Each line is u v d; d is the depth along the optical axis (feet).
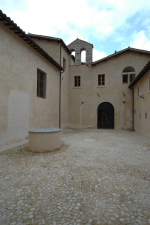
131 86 41.88
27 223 5.94
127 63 44.04
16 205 7.07
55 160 13.98
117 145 21.63
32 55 25.25
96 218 6.30
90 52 48.06
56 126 37.24
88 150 18.28
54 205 7.14
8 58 18.89
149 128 26.81
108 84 45.44
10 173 10.82
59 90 39.29
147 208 7.04
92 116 46.44
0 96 17.42
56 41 39.52
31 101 24.94
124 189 8.83
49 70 32.81
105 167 12.48
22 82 22.17
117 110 44.42
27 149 17.94
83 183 9.50
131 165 13.06
